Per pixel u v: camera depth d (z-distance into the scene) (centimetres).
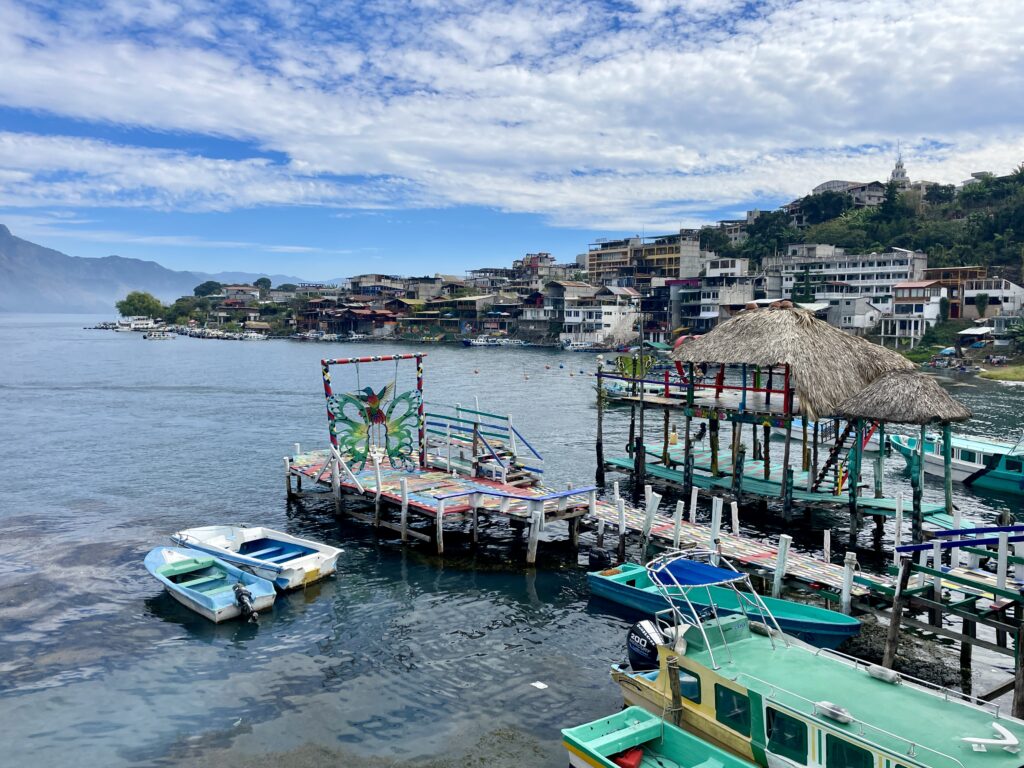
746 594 2166
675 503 4059
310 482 4616
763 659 1678
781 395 4153
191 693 2075
